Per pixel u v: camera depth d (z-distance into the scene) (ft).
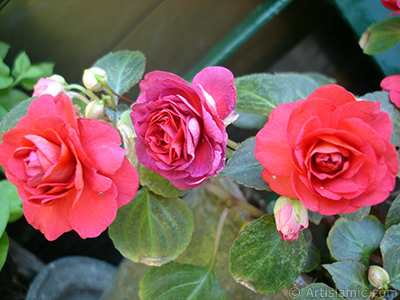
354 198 0.45
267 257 0.60
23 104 0.60
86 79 0.60
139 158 0.50
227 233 0.79
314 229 0.83
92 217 0.47
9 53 0.95
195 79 0.49
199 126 0.44
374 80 0.94
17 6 0.90
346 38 0.95
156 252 0.63
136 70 0.73
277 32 0.97
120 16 0.96
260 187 0.56
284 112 0.46
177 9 0.97
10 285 0.84
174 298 0.66
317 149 0.42
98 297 0.89
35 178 0.42
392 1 0.64
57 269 0.87
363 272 0.61
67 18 0.93
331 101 0.46
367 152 0.42
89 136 0.45
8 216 0.73
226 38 0.98
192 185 0.51
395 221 0.61
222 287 0.74
